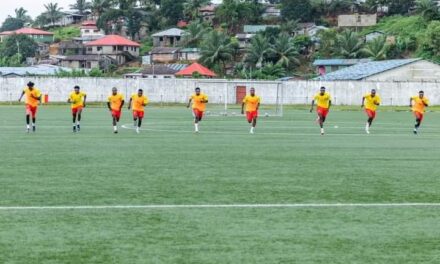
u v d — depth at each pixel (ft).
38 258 38.91
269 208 55.16
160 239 43.86
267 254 40.32
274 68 581.12
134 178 72.95
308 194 62.49
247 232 46.09
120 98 149.89
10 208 54.19
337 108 334.44
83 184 67.97
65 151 104.94
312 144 122.93
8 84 361.51
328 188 66.39
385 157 98.84
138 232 45.80
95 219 50.08
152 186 66.85
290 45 618.44
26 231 45.80
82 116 235.40
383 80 368.27
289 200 59.00
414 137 145.07
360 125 194.90
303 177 74.95
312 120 223.71
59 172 77.97
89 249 41.09
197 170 80.89
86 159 92.94
